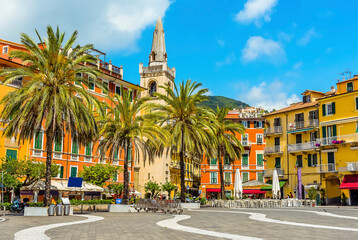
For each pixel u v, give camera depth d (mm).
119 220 23266
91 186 44531
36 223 21156
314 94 65750
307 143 60812
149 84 85875
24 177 45406
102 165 51969
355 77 56469
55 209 29828
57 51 31609
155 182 70125
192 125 43000
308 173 60281
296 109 63938
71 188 41469
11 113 30922
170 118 43031
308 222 21016
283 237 13969
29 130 31484
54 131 32500
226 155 53781
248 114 88125
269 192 67750
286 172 64750
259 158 83125
